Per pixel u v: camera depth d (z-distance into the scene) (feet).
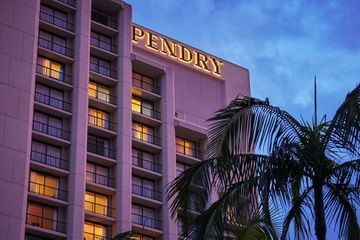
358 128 66.18
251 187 73.36
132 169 250.78
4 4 245.86
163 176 257.14
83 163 234.99
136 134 262.47
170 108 273.95
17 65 237.45
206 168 75.20
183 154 269.64
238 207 74.33
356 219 74.08
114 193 240.73
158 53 293.23
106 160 243.81
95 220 233.14
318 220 71.26
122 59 269.44
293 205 75.46
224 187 75.20
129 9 283.59
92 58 266.77
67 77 252.83
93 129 247.50
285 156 71.67
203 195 75.15
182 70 297.12
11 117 226.58
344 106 64.85
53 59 252.83
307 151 73.15
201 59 304.91
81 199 227.61
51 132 237.45
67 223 222.69
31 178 224.33
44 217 221.25
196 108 291.17
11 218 210.18
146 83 277.44
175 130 271.90
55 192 226.99
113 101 261.44
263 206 70.85
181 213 76.13
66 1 268.62
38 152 230.07
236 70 314.35
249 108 76.54
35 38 247.70
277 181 71.31
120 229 232.94
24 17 248.73
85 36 262.67
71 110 245.04
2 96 228.63
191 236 73.77
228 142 75.97
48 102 242.99
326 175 73.10
